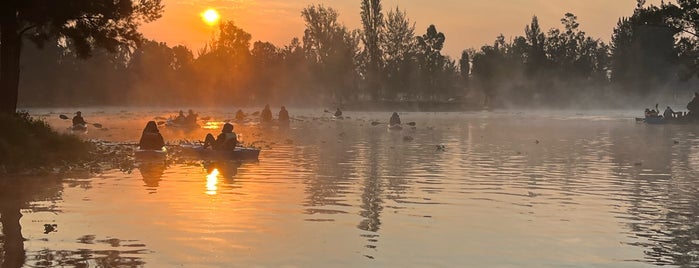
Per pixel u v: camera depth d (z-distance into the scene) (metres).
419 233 11.74
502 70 124.88
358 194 16.02
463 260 10.02
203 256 9.99
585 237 11.58
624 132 46.00
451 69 137.12
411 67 117.44
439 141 35.84
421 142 34.97
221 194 15.73
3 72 26.92
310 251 10.38
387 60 118.94
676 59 72.69
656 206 14.73
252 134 41.53
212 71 132.25
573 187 17.62
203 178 18.67
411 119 71.00
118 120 61.66
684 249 10.80
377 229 12.02
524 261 10.01
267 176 19.30
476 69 125.62
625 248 10.85
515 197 15.79
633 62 122.56
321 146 31.62
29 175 18.89
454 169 21.64
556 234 11.80
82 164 21.69
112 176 18.94
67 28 28.80
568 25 137.62
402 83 116.62
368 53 112.81
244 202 14.64
